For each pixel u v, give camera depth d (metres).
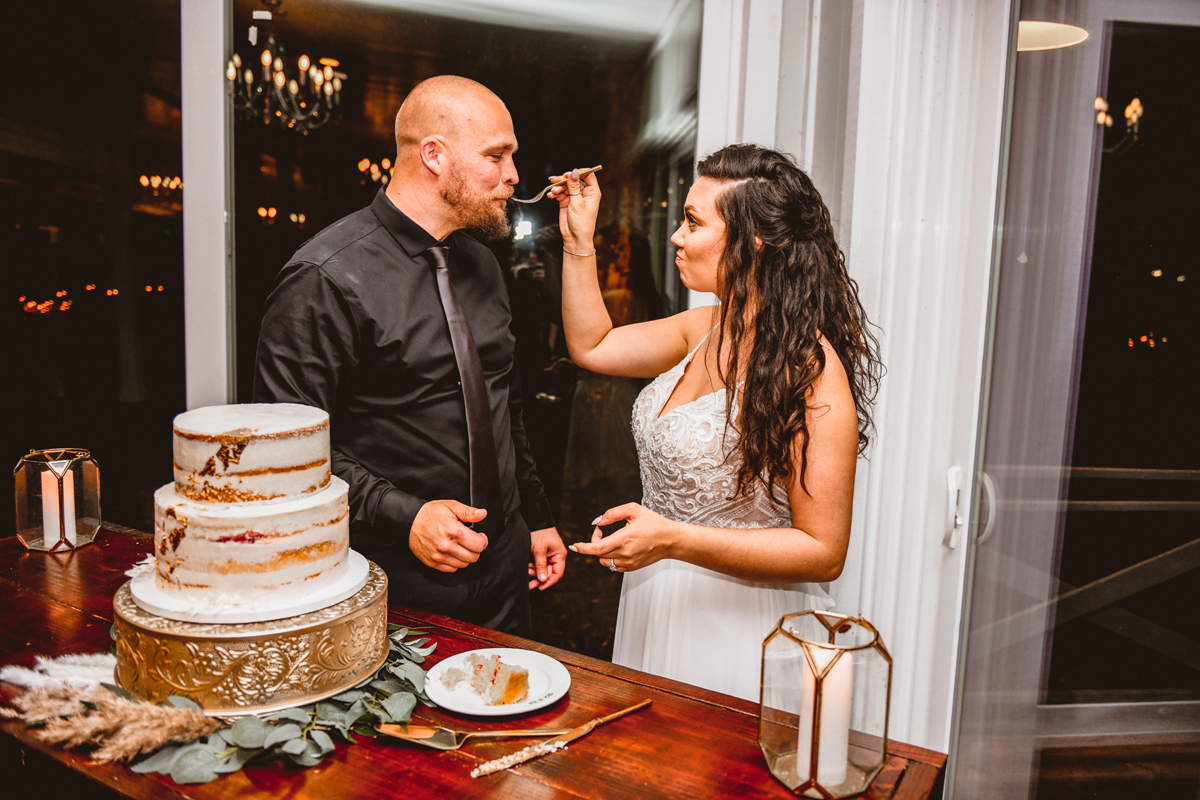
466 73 2.02
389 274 1.38
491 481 1.45
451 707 0.92
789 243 1.19
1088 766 1.66
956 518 1.74
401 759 0.84
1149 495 1.53
